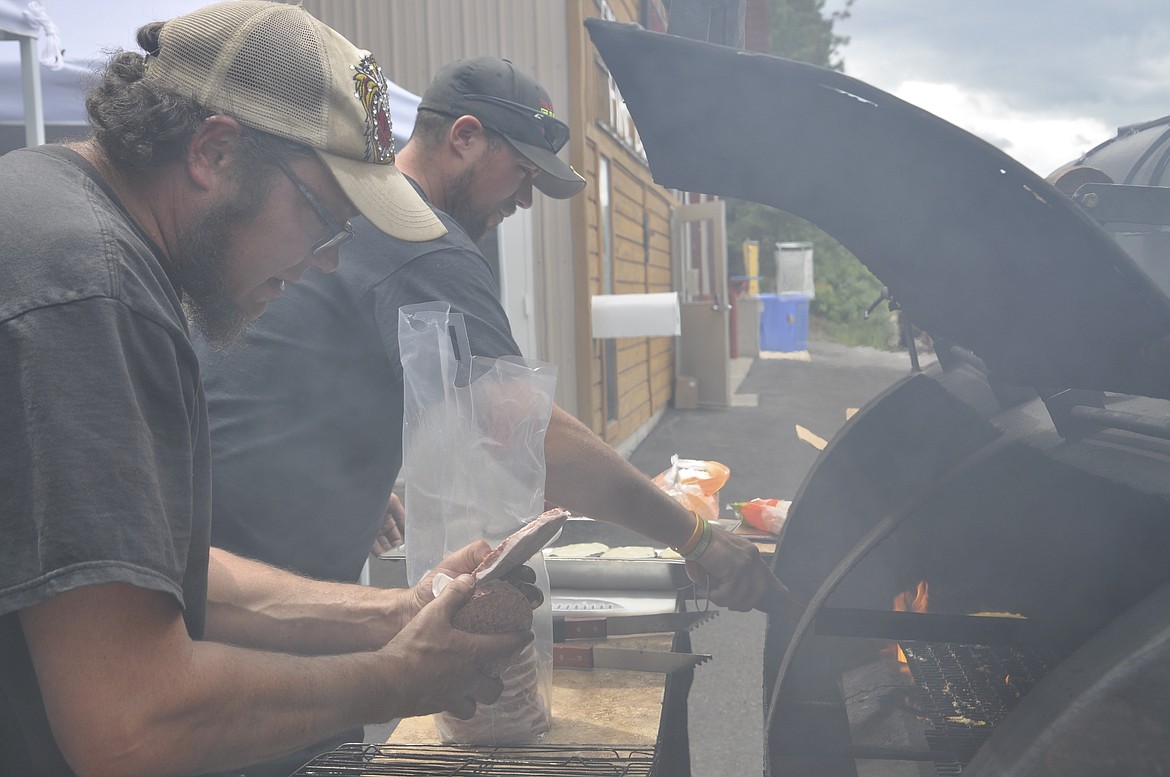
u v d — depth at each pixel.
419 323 1.37
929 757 1.19
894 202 1.04
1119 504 1.10
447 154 1.84
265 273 1.06
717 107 1.03
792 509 1.83
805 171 1.09
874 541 1.21
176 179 0.98
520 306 7.52
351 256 1.54
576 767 1.20
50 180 0.88
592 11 7.99
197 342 1.61
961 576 1.49
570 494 1.53
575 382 7.81
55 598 0.78
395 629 1.29
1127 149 1.63
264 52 1.00
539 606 1.36
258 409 1.55
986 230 0.97
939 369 1.98
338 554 1.66
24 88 2.94
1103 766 0.78
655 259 12.18
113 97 0.96
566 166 1.90
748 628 4.30
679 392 12.34
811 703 1.47
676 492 2.11
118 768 0.81
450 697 1.14
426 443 1.37
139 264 0.87
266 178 1.01
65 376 0.78
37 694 0.89
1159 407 1.30
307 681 0.96
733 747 3.13
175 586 0.84
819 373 16.17
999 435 1.56
